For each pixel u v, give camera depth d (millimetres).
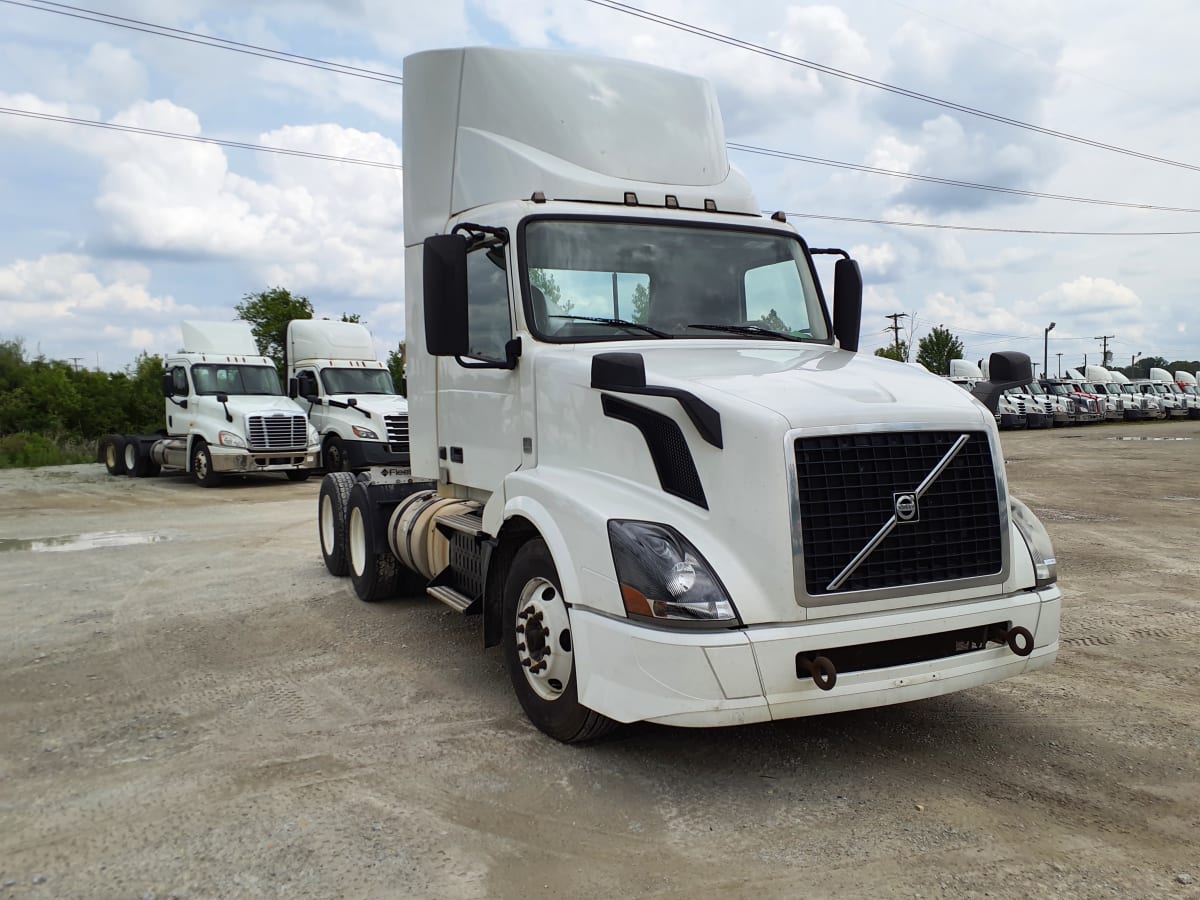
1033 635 4074
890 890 3047
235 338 20719
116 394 45906
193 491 18047
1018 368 4508
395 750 4297
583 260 4934
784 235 5461
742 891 3055
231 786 3902
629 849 3346
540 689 4445
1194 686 5199
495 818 3592
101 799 3799
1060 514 12273
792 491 3629
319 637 6410
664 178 5367
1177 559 9031
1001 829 3482
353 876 3148
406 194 6258
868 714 4758
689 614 3572
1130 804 3701
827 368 4449
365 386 20703
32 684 5414
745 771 4043
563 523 4133
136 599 7762
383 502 7297
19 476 22031
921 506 3854
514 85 5418
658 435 3979
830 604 3668
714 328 5117
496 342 5172
